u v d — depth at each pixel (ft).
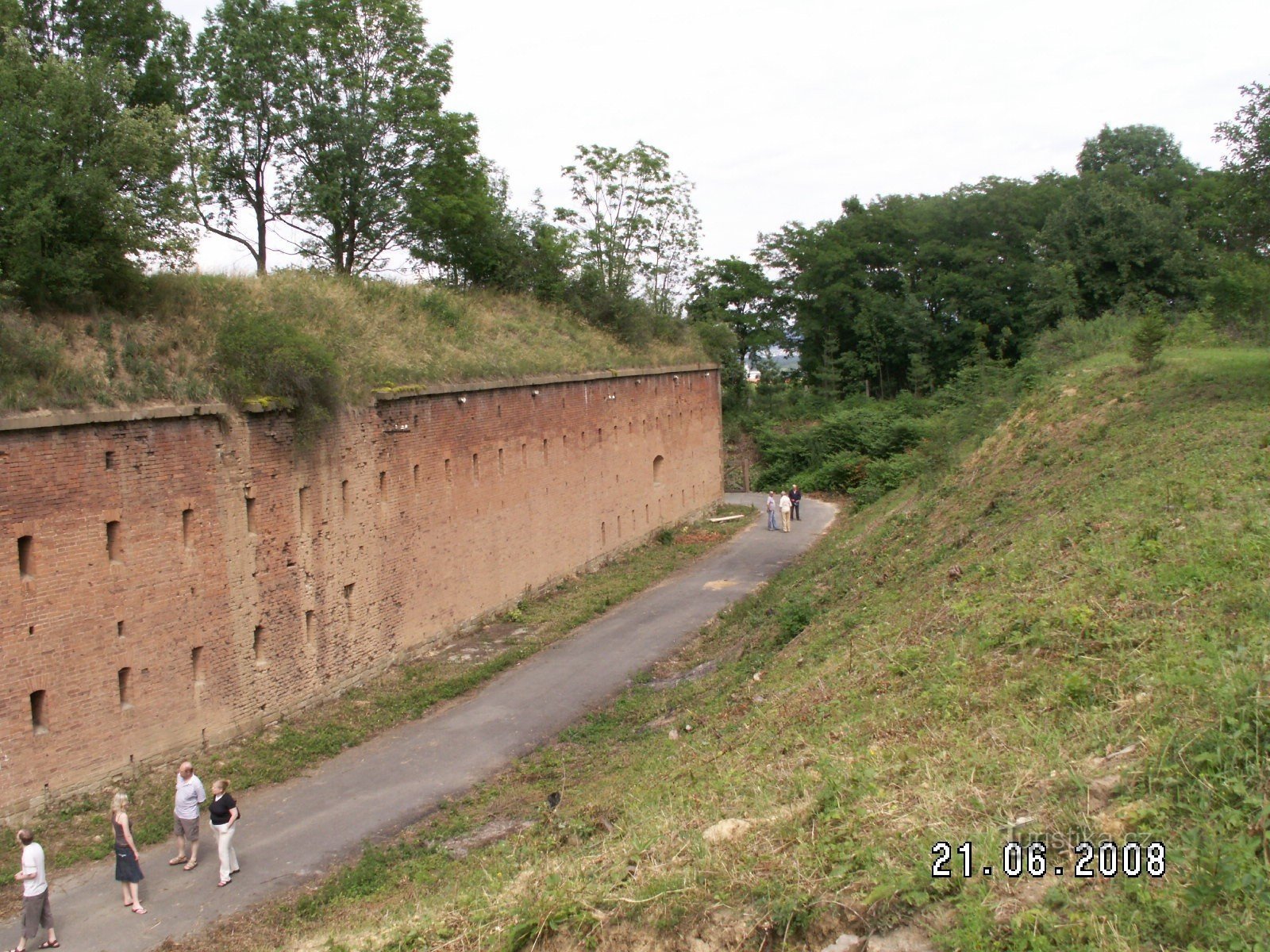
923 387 212.64
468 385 92.84
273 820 54.39
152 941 42.27
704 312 236.43
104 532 54.70
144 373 58.65
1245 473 49.78
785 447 199.31
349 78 115.44
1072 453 74.18
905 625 51.16
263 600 66.23
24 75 60.34
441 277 135.85
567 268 148.46
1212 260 165.48
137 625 56.65
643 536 137.18
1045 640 38.24
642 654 83.71
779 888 27.86
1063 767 29.14
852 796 32.12
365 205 118.93
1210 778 25.64
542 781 57.26
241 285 77.00
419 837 51.26
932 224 220.84
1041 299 185.78
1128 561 42.68
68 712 52.65
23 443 50.39
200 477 60.90
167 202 64.13
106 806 53.62
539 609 101.40
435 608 87.66
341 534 74.54
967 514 75.00
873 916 25.46
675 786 42.93
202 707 61.11
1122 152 245.65
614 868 33.45
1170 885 22.76
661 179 171.53
